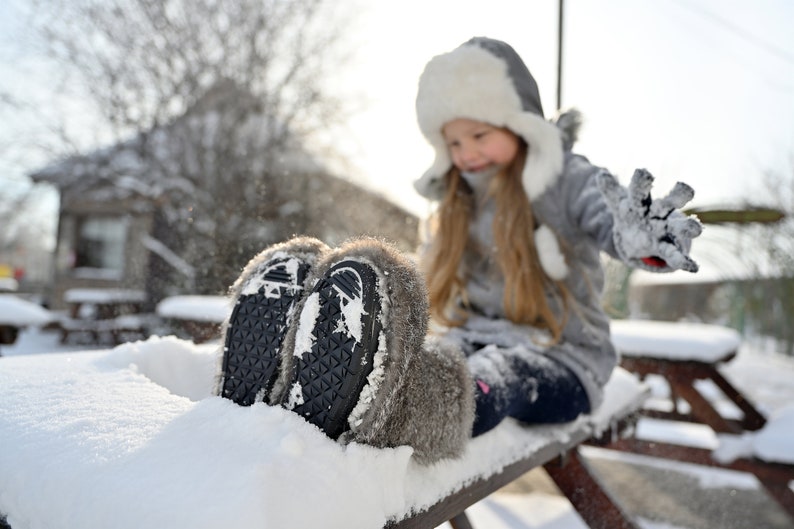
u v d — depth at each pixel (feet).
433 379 2.48
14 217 25.02
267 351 2.37
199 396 3.41
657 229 2.86
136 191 17.80
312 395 2.13
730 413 11.95
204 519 1.53
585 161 4.38
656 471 9.18
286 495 1.70
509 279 4.31
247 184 14.88
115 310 14.20
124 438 1.98
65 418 2.19
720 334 8.63
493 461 2.97
